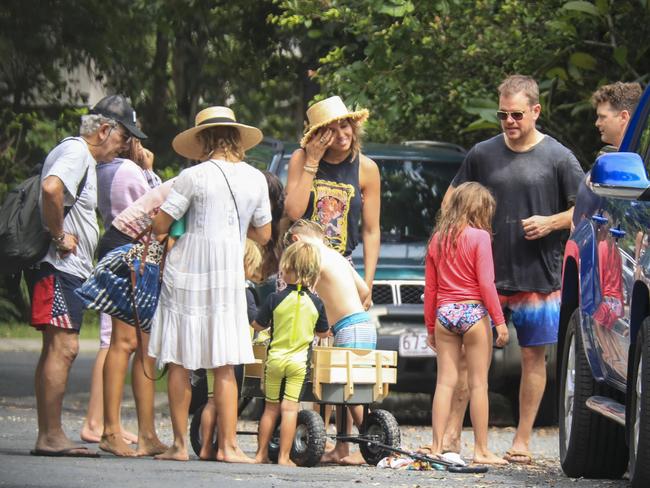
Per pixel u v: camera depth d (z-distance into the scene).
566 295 19.72
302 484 16.31
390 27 30.70
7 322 56.69
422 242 28.98
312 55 37.09
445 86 32.00
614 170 15.59
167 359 19.58
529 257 21.41
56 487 15.09
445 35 31.45
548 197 21.44
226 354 19.44
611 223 17.31
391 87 31.47
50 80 56.03
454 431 21.34
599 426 18.14
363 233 22.09
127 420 28.67
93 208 20.33
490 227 20.28
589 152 32.31
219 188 19.66
